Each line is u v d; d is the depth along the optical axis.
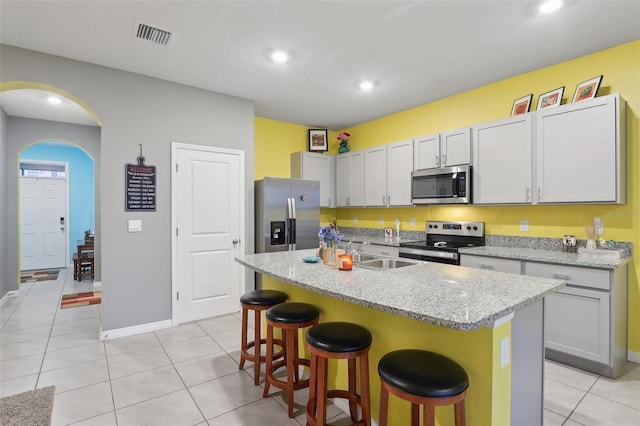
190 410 2.03
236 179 3.92
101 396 2.18
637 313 2.63
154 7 2.25
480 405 1.35
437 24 2.45
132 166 3.26
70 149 7.26
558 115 2.82
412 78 3.42
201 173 3.67
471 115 3.73
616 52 2.74
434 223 4.13
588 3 2.19
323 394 1.63
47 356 2.78
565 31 2.53
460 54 2.91
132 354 2.81
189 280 3.59
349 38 2.65
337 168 5.20
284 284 2.61
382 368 1.35
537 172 2.94
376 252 4.12
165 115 3.45
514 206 3.41
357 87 3.66
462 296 1.47
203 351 2.88
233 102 3.90
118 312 3.20
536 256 2.73
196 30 2.54
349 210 5.46
